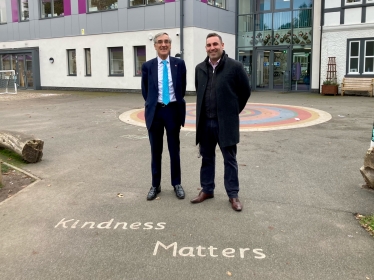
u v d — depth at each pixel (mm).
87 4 21938
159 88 4469
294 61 20766
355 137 8172
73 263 3184
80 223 3963
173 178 4734
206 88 4301
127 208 4332
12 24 25203
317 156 6598
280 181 5230
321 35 18891
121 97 18359
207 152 4473
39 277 2992
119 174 5645
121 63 21484
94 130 9297
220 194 4758
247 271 3018
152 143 4578
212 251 3338
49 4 23656
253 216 4066
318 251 3320
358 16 17844
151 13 19703
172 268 3076
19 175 5617
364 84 17766
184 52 18859
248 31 21812
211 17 19719
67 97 18609
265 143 7656
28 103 15875
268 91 21297
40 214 4211
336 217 4027
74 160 6480
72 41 22859
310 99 16578
